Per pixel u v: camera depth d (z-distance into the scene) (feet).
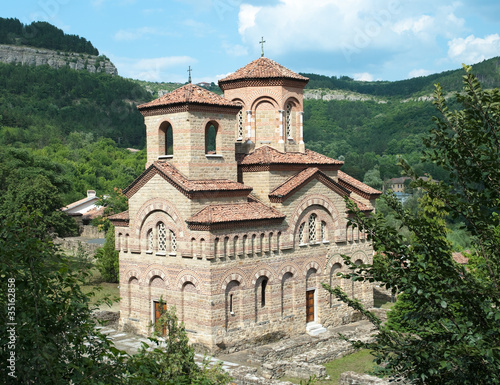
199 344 127.54
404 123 606.96
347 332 145.28
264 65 159.02
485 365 46.62
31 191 235.40
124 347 130.31
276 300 139.85
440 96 52.21
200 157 134.62
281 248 140.46
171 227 132.46
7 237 50.34
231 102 139.95
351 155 558.97
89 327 52.95
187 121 132.16
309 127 654.12
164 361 70.90
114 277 211.00
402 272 50.83
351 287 159.74
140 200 139.03
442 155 51.67
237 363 121.60
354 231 159.33
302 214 146.51
